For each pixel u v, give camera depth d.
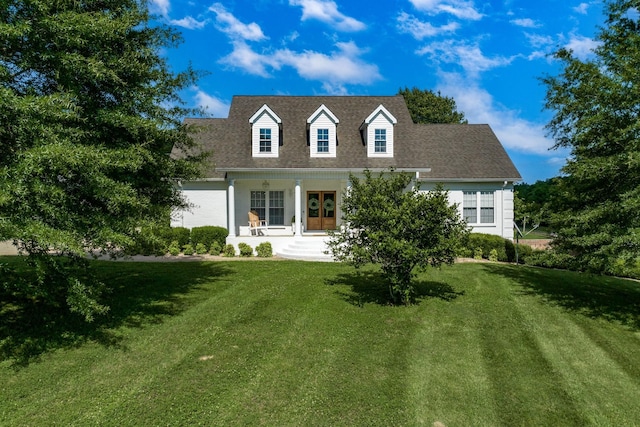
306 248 17.91
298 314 8.53
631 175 8.42
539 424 4.66
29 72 6.95
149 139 8.01
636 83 8.44
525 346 6.95
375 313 8.66
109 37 7.02
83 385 5.40
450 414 4.82
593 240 8.28
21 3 6.11
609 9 9.49
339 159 19.22
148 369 5.89
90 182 6.45
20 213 5.66
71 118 6.34
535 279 12.70
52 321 7.82
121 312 8.57
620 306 9.53
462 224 9.08
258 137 19.17
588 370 6.06
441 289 11.05
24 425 4.49
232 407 4.89
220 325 7.82
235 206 20.62
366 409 4.89
